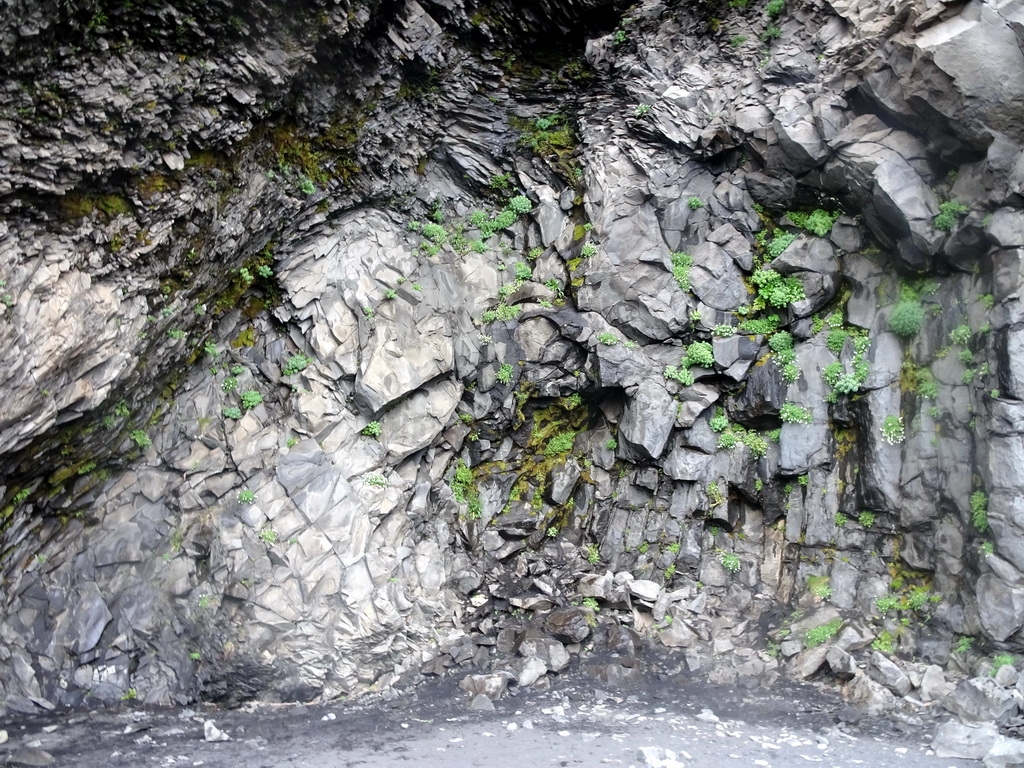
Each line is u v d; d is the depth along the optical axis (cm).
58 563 1100
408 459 1323
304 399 1266
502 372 1375
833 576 1234
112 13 901
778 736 952
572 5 1406
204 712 1032
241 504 1188
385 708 1050
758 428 1338
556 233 1426
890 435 1209
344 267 1343
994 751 850
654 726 983
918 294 1223
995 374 1062
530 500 1418
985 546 1054
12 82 839
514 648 1205
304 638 1118
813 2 1283
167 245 1061
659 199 1358
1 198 864
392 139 1367
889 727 977
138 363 1082
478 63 1426
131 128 956
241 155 1127
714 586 1299
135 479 1183
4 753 849
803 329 1298
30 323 897
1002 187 1080
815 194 1291
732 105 1331
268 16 1040
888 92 1175
